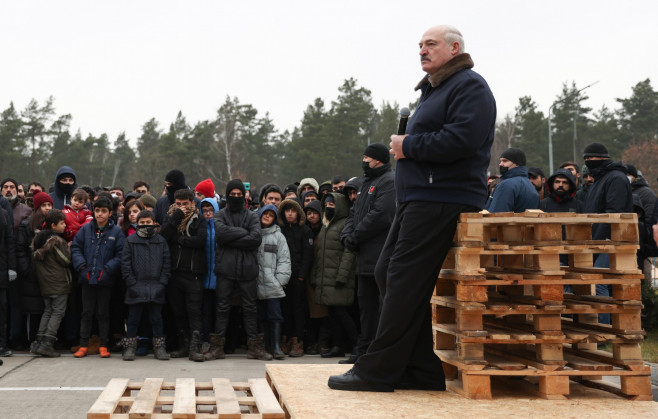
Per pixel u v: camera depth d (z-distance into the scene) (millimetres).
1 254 7141
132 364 6824
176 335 7887
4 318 7230
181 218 7336
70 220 7812
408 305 3525
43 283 7223
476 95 3422
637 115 66938
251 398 3656
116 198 9062
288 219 7707
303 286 7688
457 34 3590
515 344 3906
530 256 3756
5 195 8312
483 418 3023
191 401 3463
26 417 4586
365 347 6191
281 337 7883
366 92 68000
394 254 3584
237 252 7297
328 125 63031
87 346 7340
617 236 3646
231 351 7828
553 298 3518
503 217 3477
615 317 3629
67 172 8508
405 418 3010
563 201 7586
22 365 6688
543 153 61562
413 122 3643
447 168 3490
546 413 3135
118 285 7824
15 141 64375
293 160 66312
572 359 3723
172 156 68062
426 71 3639
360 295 6238
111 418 3160
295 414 3059
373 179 6352
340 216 7500
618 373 3502
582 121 65688
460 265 3459
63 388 5562
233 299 7684
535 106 68500
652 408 3264
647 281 8469
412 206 3518
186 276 7348
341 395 3465
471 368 3438
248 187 10445
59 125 73500
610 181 6879
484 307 3459
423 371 3668
